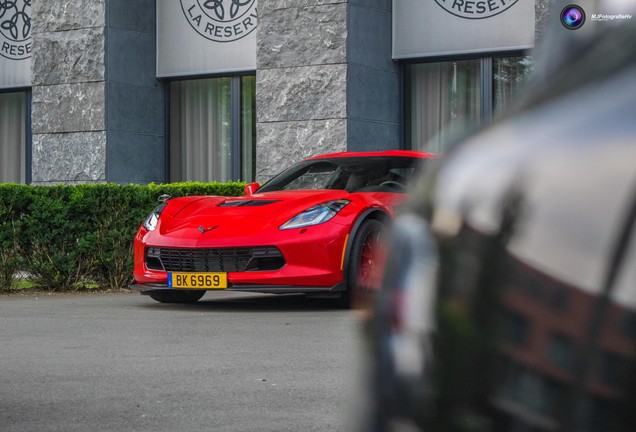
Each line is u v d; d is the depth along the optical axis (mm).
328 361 5875
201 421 4188
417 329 992
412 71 15977
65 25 16891
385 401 1038
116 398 4738
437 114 15797
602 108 886
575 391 856
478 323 924
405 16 15695
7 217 11445
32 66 17188
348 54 14758
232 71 17016
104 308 9391
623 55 896
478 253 934
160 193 12055
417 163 9992
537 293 884
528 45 14828
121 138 16844
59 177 16953
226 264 8828
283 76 15203
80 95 16766
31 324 8023
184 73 17328
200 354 6227
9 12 18797
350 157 10188
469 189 958
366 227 8953
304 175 10055
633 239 843
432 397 961
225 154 17453
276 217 8891
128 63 17000
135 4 17125
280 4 15219
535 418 877
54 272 11430
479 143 973
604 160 870
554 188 892
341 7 14766
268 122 15320
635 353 830
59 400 4699
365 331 1128
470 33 15297
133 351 6398
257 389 4941
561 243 876
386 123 15547
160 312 8969
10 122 19234
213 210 9320
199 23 17250
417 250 1010
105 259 11539
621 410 833
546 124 917
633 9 1612
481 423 914
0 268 11367
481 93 15453
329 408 4441
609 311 845
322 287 8750
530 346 883
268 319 8281
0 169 19344
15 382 5223
